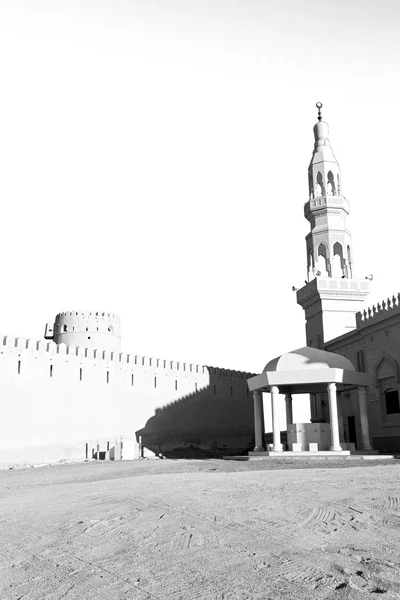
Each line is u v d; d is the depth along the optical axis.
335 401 33.84
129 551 8.70
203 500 13.62
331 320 48.53
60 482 22.95
